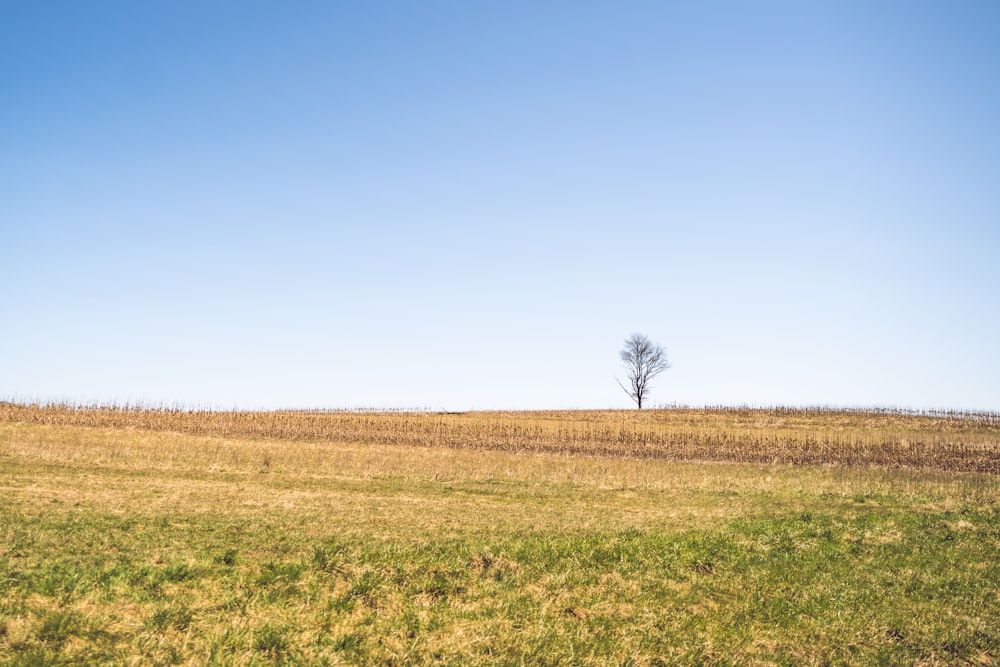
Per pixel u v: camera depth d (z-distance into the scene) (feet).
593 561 49.65
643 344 344.69
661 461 138.72
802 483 104.58
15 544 48.49
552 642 35.37
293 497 80.02
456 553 48.70
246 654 31.45
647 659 34.53
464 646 34.04
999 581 51.34
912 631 41.04
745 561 53.16
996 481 109.70
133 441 127.54
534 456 138.21
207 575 41.37
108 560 45.47
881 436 197.36
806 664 35.83
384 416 235.81
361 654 32.37
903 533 65.05
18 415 172.65
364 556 45.50
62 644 30.50
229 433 165.27
